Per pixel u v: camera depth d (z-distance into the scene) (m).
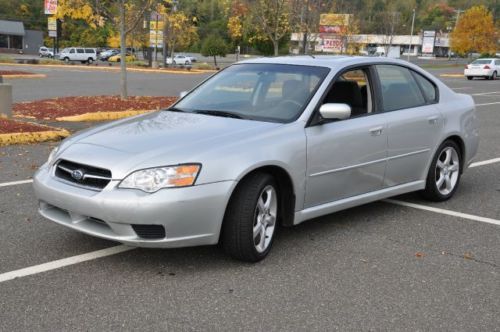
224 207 4.18
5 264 4.40
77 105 14.96
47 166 4.63
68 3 16.25
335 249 4.89
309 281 4.21
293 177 4.64
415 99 6.09
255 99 5.29
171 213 3.99
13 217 5.55
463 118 6.55
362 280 4.26
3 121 10.84
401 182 5.89
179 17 38.22
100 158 4.22
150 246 4.06
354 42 41.44
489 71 37.84
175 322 3.55
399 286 4.18
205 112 5.25
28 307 3.70
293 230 5.38
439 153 6.28
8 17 100.62
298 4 25.62
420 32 96.25
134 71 40.09
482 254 4.89
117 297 3.87
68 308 3.70
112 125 5.05
